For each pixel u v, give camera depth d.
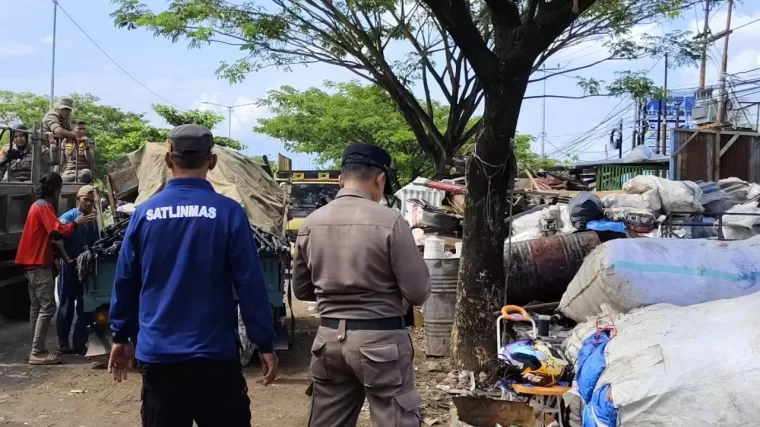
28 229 7.74
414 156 23.91
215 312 3.40
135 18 14.45
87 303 7.47
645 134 30.20
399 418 3.56
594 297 5.44
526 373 4.80
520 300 7.47
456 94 16.22
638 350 4.14
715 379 3.76
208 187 3.55
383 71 15.99
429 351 7.88
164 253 3.39
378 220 3.62
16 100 41.22
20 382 7.10
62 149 10.86
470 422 4.57
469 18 6.12
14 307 10.33
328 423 3.72
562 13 6.15
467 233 6.84
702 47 15.56
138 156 9.32
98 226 8.87
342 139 24.42
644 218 8.13
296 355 8.31
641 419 3.89
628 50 14.96
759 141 18.00
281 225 9.36
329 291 3.63
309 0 14.87
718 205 9.27
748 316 4.03
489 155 6.64
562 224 9.05
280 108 24.95
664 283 5.12
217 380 3.41
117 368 3.64
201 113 29.22
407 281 3.58
